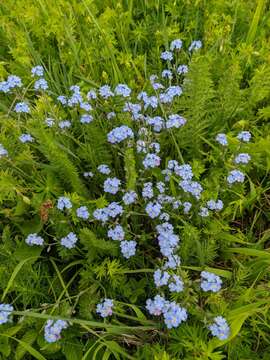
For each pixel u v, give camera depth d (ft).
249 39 1.50
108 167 1.22
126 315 1.01
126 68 1.46
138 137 1.25
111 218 1.15
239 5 1.57
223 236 1.13
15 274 1.00
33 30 1.53
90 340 1.04
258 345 1.02
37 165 1.21
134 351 1.05
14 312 0.96
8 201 1.22
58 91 1.41
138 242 1.17
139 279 1.16
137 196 1.10
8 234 1.16
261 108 1.43
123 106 1.27
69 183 1.21
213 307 0.99
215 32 1.46
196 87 1.17
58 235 1.13
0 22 1.52
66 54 1.47
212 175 1.20
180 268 1.01
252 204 1.24
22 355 1.02
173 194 1.13
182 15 1.62
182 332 0.97
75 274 1.13
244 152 1.22
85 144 1.22
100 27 1.47
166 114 1.29
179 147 1.28
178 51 1.44
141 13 1.67
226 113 1.31
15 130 1.23
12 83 1.22
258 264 1.10
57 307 1.06
